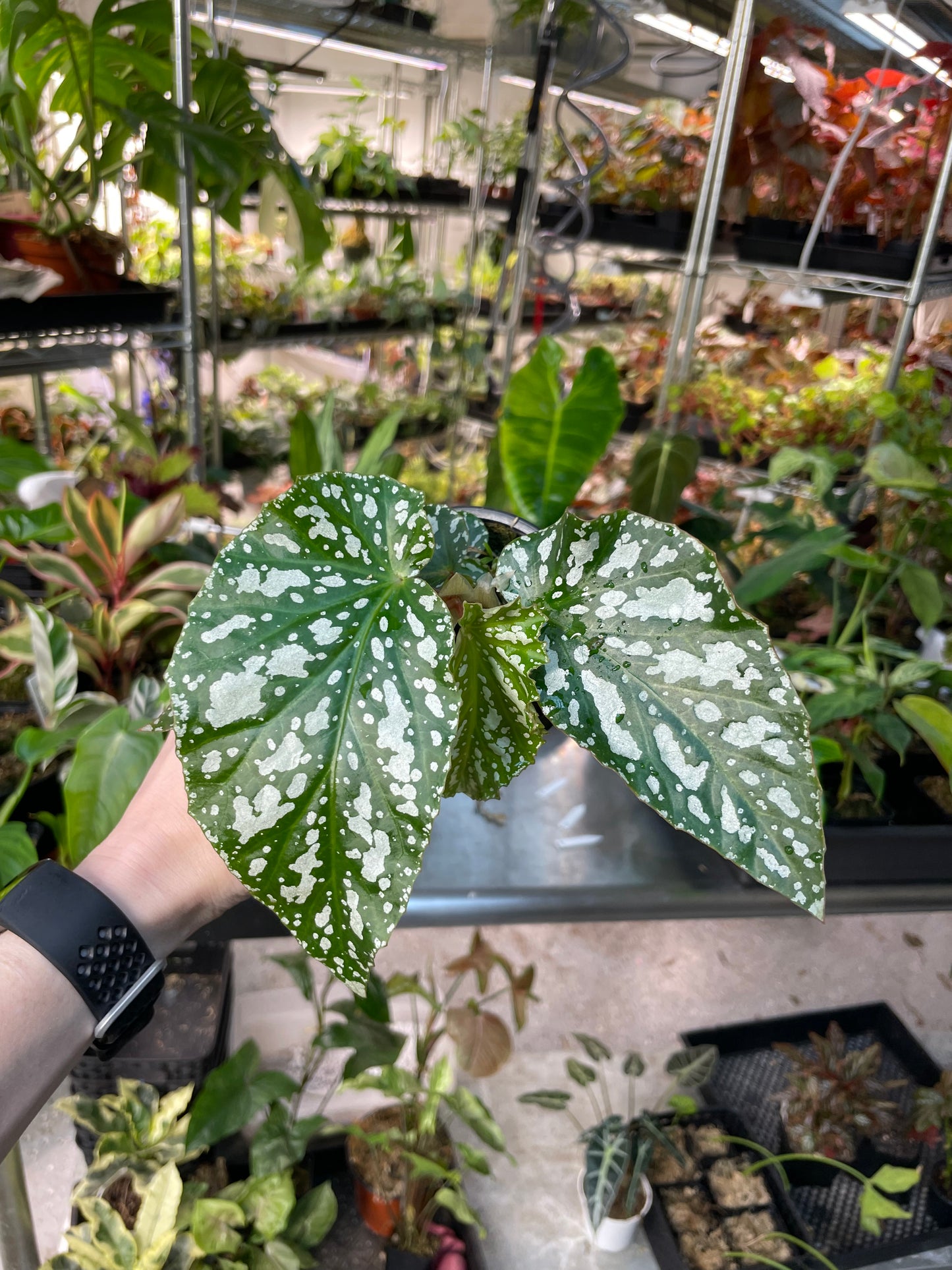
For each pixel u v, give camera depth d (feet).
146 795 1.48
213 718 1.00
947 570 5.26
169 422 6.50
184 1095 3.38
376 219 10.48
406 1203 3.72
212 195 5.41
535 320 8.86
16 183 5.71
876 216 6.77
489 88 8.96
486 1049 4.07
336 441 3.51
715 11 5.80
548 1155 4.16
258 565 1.04
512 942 5.24
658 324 10.41
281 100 12.78
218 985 3.95
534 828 3.06
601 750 1.14
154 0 4.73
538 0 5.90
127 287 5.40
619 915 2.79
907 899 2.94
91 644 3.46
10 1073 1.25
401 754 0.99
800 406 6.62
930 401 6.10
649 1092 4.50
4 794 3.46
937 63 6.28
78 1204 3.09
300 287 8.71
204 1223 3.19
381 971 4.96
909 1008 5.11
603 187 7.90
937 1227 4.00
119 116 4.79
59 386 5.39
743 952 5.37
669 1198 3.97
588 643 1.17
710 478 7.09
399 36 7.06
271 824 1.00
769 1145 4.30
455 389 10.20
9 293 4.62
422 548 1.07
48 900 1.34
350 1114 4.17
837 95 6.43
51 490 3.56
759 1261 3.74
